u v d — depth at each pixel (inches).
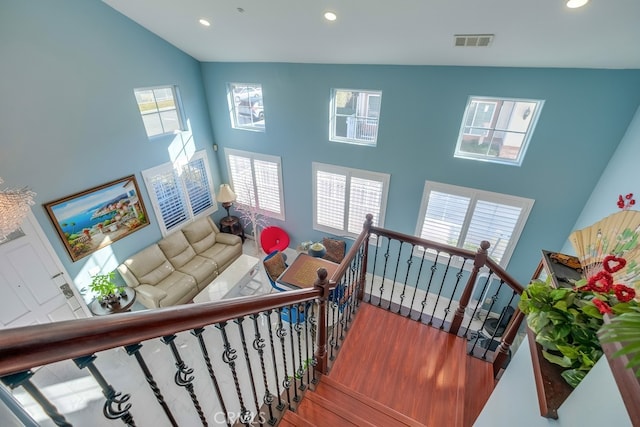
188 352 159.0
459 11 105.0
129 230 188.5
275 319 179.2
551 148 139.9
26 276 144.6
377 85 166.1
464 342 98.7
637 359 23.3
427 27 118.4
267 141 219.6
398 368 91.4
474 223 172.7
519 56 124.3
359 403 79.4
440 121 159.0
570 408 36.1
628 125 122.5
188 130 216.1
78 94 151.3
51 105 142.5
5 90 127.8
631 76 116.3
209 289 190.7
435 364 92.4
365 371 90.7
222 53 190.2
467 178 164.9
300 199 230.5
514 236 163.9
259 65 193.9
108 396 29.2
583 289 50.2
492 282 180.9
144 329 29.7
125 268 181.6
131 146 181.3
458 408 81.7
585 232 63.4
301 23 136.3
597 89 123.2
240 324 48.7
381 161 184.9
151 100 190.2
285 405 73.7
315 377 86.5
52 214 149.5
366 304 115.0
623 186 111.5
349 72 170.1
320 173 210.4
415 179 179.6
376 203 199.2
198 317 36.8
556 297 50.1
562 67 125.5
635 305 33.2
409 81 157.5
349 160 195.2
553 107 133.3
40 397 24.6
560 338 46.6
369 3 112.2
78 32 145.9
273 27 145.0
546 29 103.9
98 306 166.1
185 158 218.8
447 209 177.5
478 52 128.3
